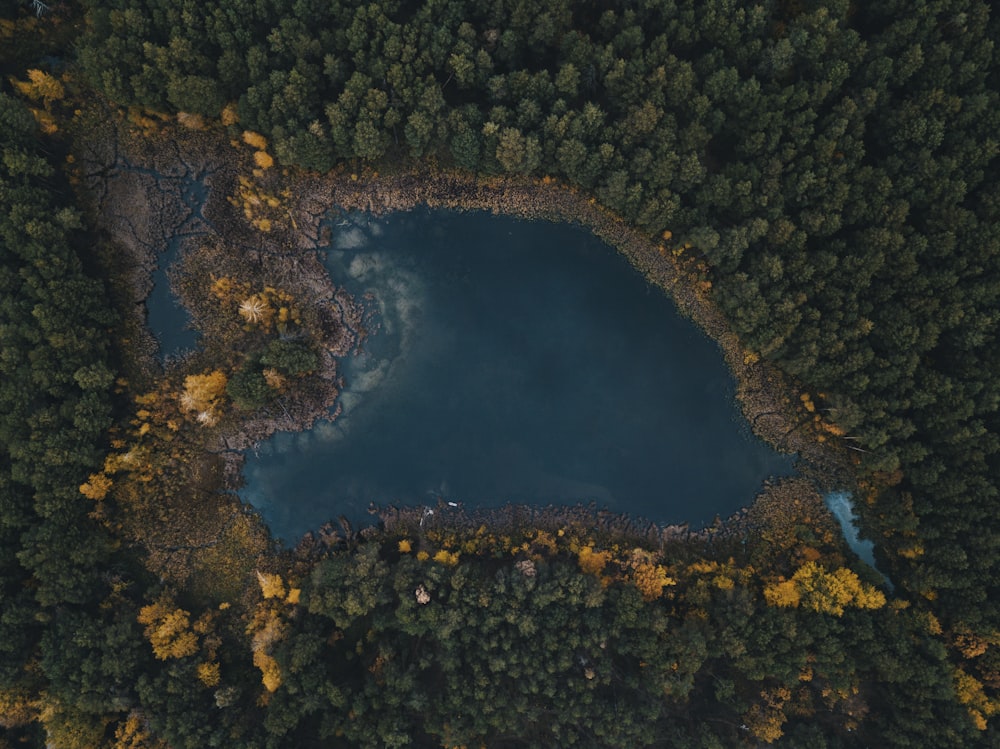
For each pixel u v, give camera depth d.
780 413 68.56
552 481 71.00
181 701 60.69
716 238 61.66
